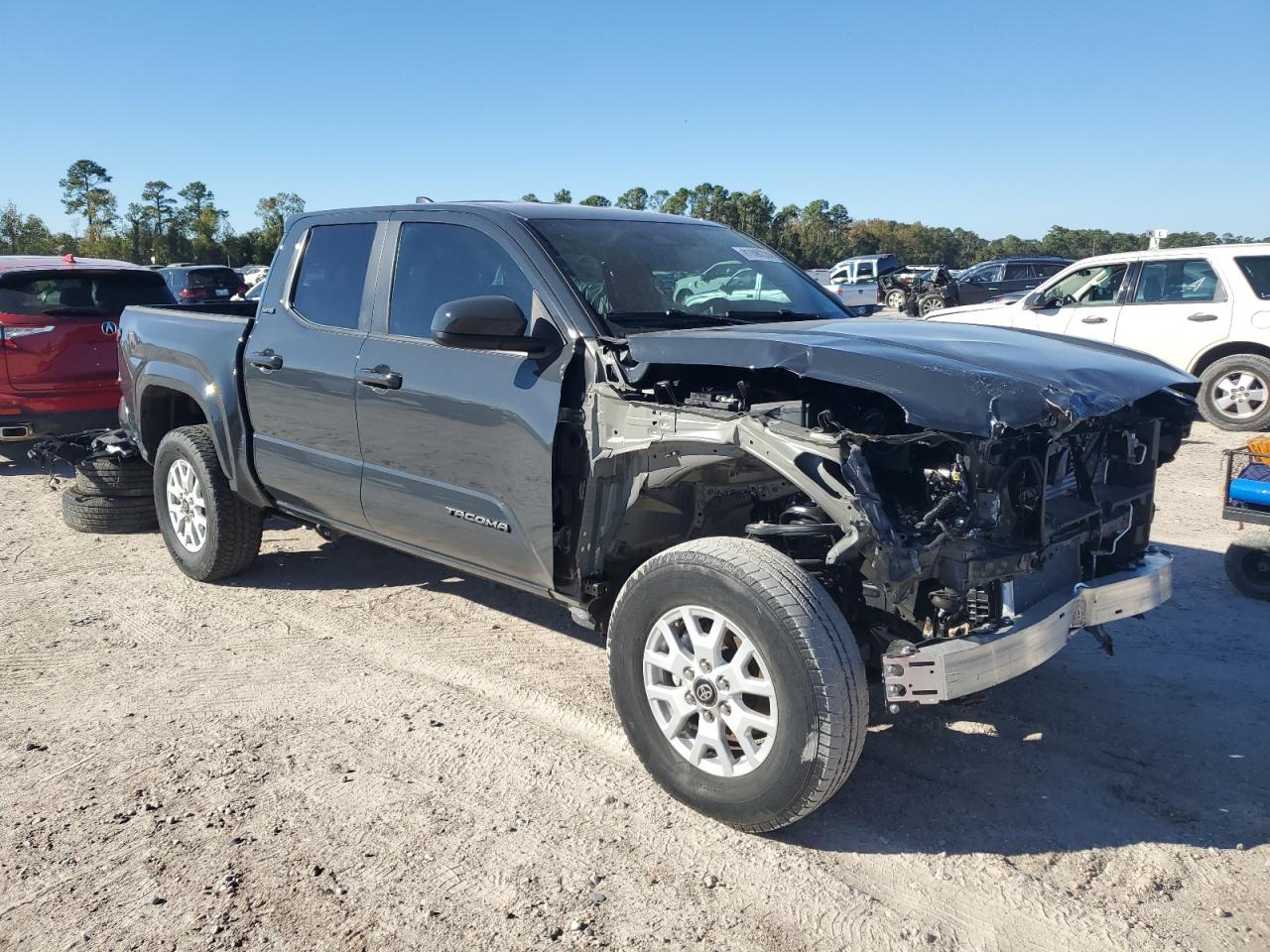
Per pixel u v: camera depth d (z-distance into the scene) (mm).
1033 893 2803
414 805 3268
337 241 4668
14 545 6449
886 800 3316
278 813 3217
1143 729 3805
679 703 3152
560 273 3719
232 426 5039
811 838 3092
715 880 2865
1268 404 10102
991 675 2914
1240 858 2973
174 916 2703
